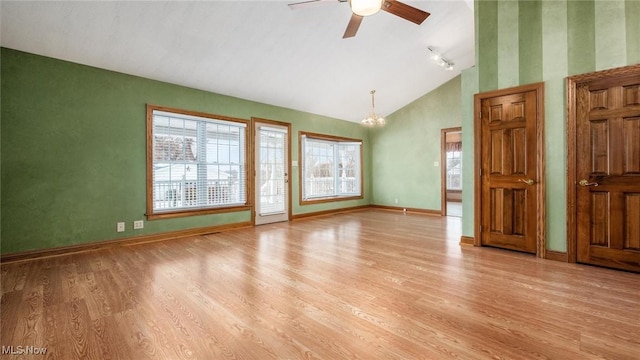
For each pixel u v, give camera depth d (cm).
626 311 188
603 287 229
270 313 190
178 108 427
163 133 418
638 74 258
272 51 400
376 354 146
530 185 317
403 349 150
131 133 384
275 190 558
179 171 433
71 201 342
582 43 285
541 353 145
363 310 193
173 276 260
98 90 360
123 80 379
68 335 165
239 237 424
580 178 288
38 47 313
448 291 223
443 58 514
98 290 228
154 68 383
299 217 599
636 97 260
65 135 338
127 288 232
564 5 294
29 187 317
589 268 274
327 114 655
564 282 240
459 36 465
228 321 180
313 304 203
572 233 292
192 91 443
